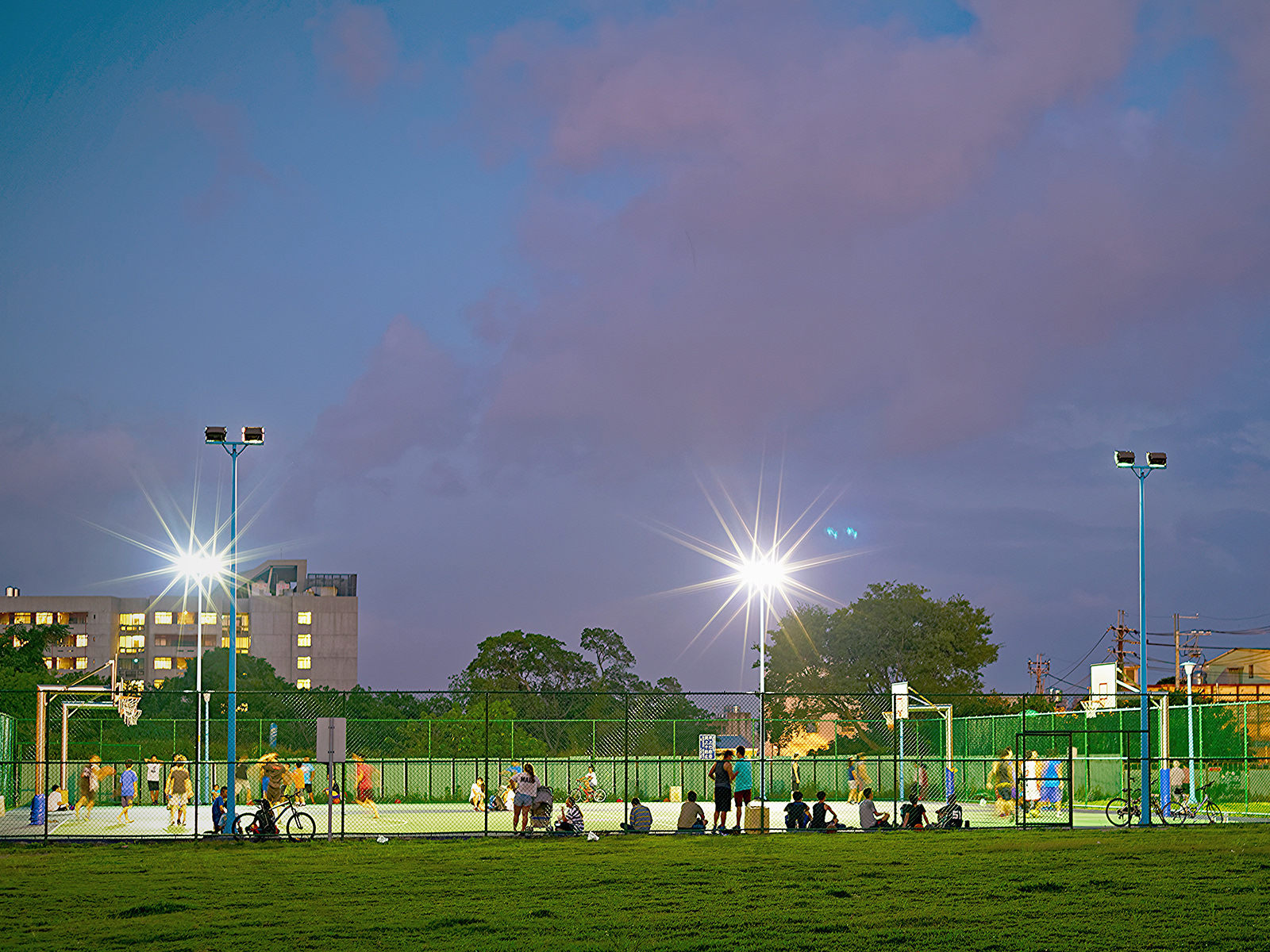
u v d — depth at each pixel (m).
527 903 18.06
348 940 15.06
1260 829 30.97
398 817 37.22
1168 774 35.66
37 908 17.86
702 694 30.42
